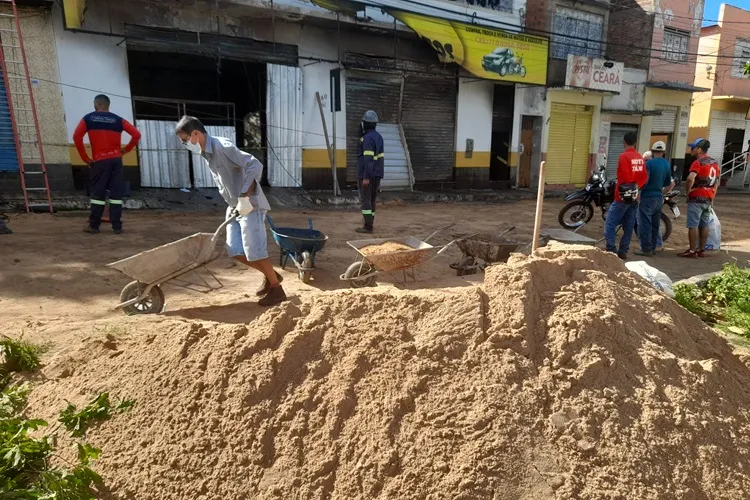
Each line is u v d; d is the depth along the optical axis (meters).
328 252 8.19
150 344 3.62
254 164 4.95
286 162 14.48
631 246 9.98
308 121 14.77
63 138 11.42
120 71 11.90
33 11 10.73
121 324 4.46
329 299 3.50
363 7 13.88
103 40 11.60
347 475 2.63
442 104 17.67
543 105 19.78
